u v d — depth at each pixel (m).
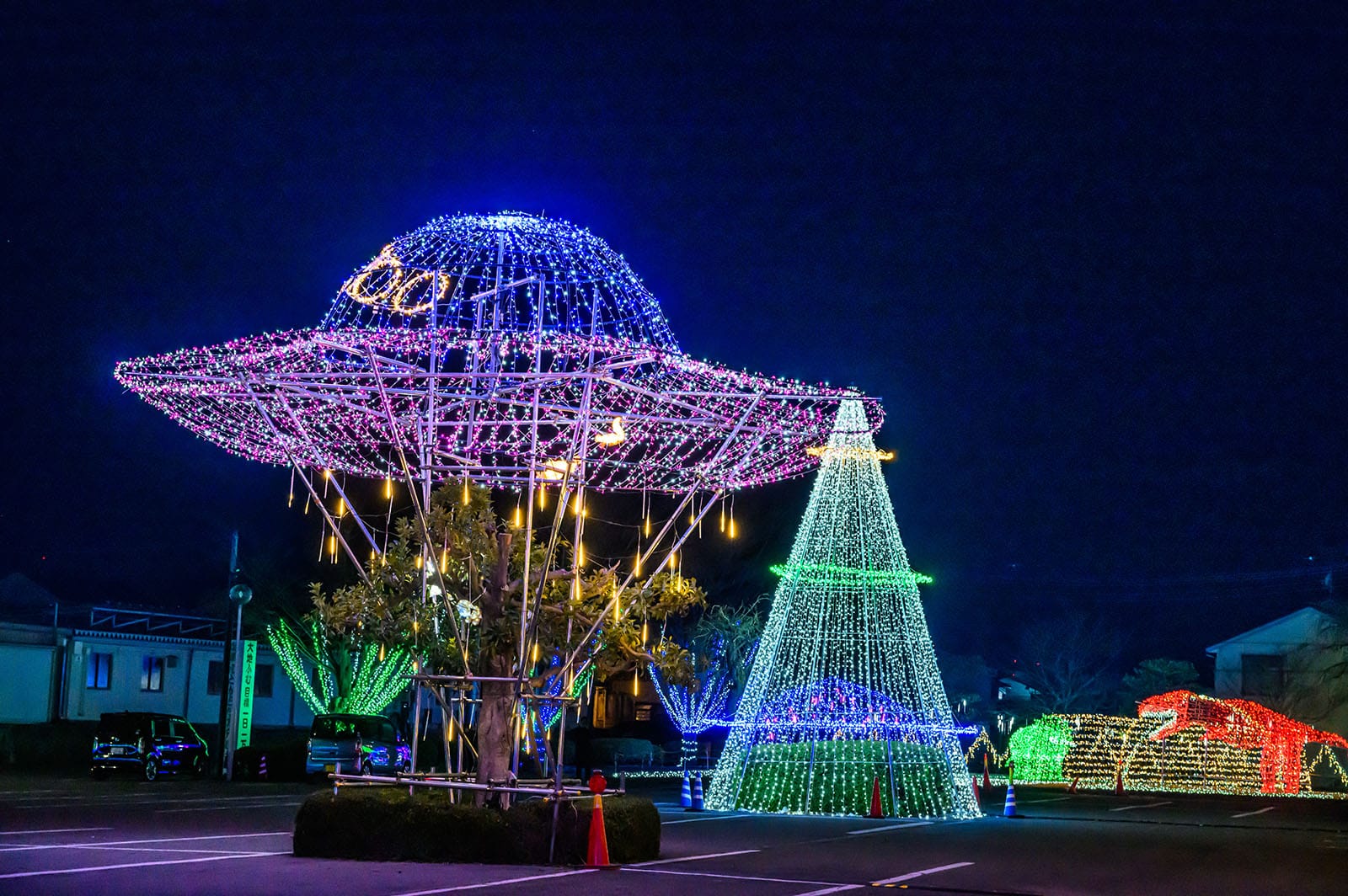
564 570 15.27
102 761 33.41
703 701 43.75
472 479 15.53
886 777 25.28
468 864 14.31
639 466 17.92
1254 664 49.94
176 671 43.28
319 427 16.69
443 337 14.30
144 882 12.45
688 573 44.38
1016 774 42.50
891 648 26.12
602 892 12.30
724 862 15.43
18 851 15.13
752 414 15.47
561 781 14.91
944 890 13.38
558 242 14.56
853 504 26.11
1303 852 18.89
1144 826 23.66
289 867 13.81
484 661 15.30
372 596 15.58
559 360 14.94
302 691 42.47
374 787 15.57
